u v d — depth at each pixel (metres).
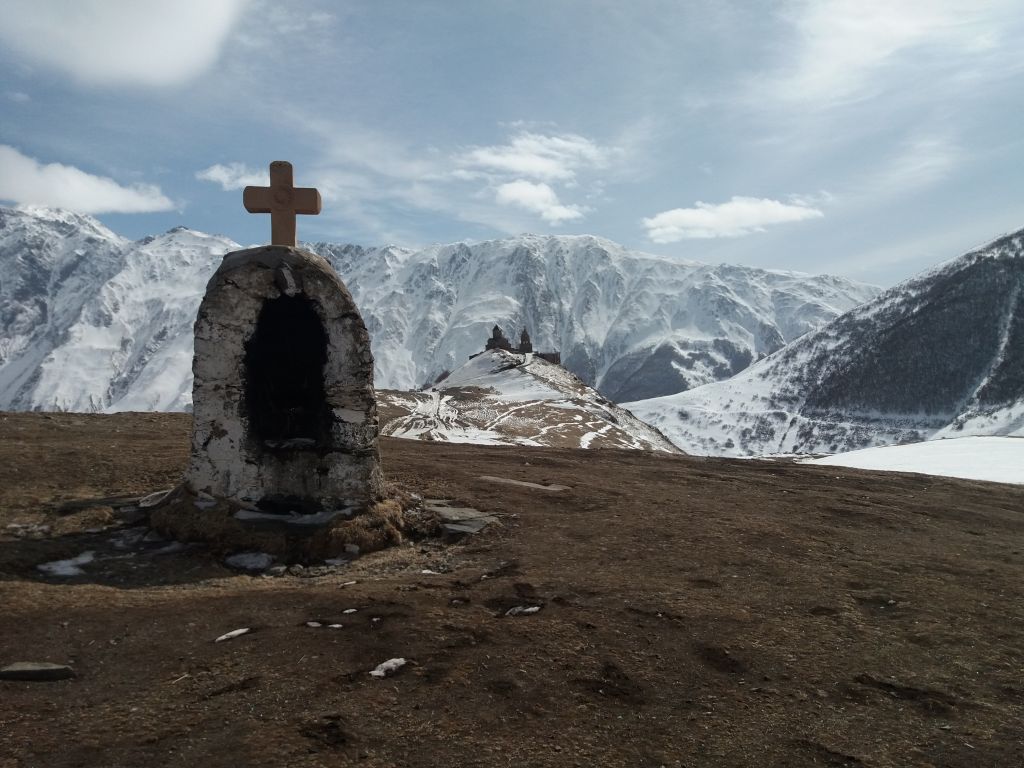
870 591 9.22
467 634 7.34
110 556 9.96
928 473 24.38
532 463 19.44
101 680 6.28
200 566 9.73
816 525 12.97
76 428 19.61
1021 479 22.64
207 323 11.17
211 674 6.38
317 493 11.47
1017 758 5.36
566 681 6.39
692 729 5.67
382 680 6.29
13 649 6.81
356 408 11.62
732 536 11.70
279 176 12.34
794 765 5.20
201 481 11.19
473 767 5.04
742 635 7.56
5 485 12.52
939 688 6.51
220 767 4.92
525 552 10.59
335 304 11.55
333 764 4.99
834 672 6.77
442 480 15.05
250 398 11.45
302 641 7.09
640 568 9.85
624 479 17.27
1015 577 10.15
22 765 4.89
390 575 9.76
